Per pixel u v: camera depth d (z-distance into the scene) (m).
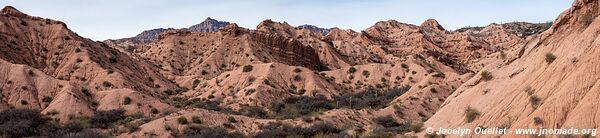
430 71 139.00
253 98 106.38
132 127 72.06
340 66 179.12
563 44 47.38
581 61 43.19
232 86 119.56
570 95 41.12
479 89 51.75
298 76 126.00
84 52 122.44
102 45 137.00
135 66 134.12
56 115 84.94
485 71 54.75
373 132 63.12
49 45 125.12
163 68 153.38
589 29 45.50
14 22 126.94
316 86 122.56
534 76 46.06
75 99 89.25
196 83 136.12
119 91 96.25
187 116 74.12
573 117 39.31
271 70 124.25
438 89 100.88
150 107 92.56
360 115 83.06
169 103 102.50
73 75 114.62
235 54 158.00
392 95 116.94
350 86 140.00
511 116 43.78
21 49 120.06
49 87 96.12
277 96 111.44
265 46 165.12
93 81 112.38
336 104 107.06
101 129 77.75
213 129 70.56
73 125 77.00
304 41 192.25
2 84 93.06
